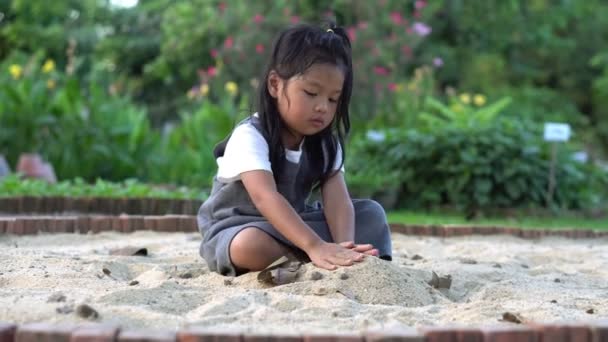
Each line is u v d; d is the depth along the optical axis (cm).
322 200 376
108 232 574
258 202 340
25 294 292
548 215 898
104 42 1920
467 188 905
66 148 1017
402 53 1293
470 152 904
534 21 2044
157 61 1788
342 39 349
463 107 1055
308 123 342
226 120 1071
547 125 866
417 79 1231
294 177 361
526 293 340
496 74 1959
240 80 1321
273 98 351
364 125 1127
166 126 1756
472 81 1891
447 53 1850
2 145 999
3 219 543
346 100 359
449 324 265
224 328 246
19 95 998
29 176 931
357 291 311
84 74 1950
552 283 380
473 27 1927
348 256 329
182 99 1830
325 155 371
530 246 575
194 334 224
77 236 545
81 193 746
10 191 732
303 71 336
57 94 1076
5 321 252
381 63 1228
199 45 1686
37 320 254
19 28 1909
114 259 420
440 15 1889
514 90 2000
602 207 972
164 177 1055
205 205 377
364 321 261
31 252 439
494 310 285
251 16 1330
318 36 342
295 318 266
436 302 316
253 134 352
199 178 991
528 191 912
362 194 888
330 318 267
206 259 368
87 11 2044
